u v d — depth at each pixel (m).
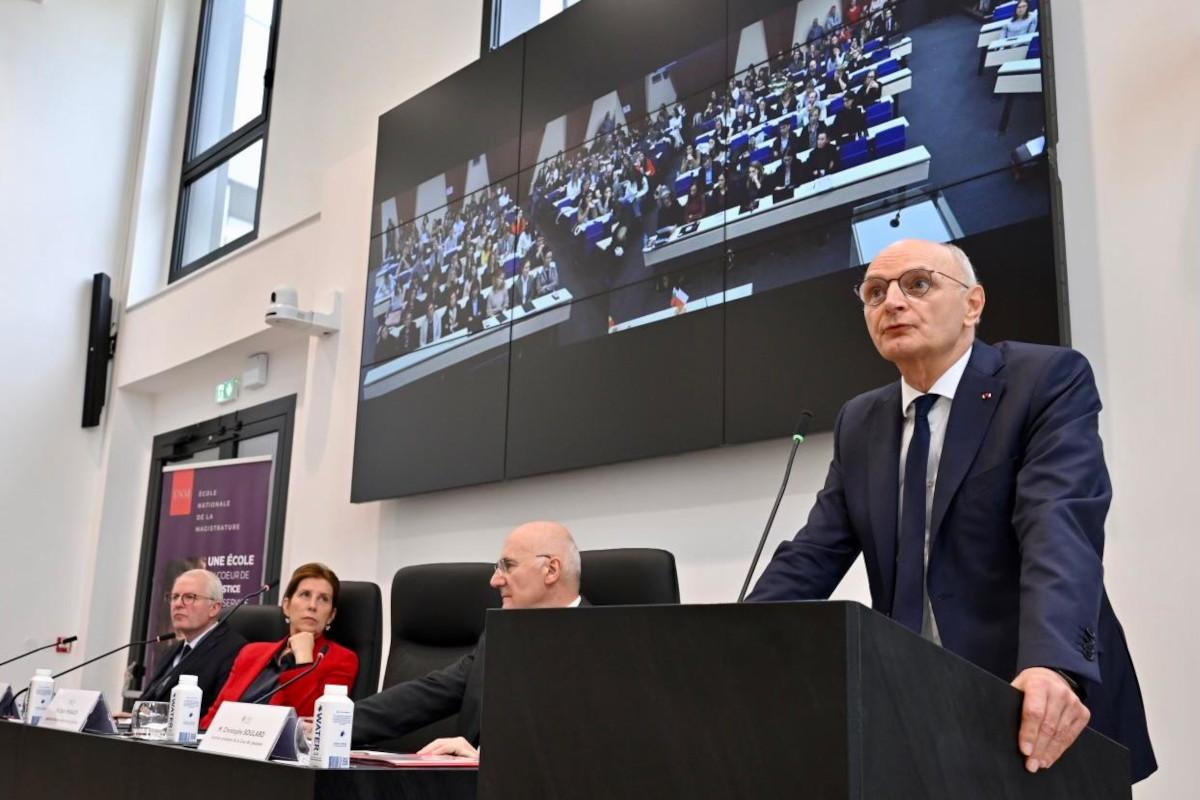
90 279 7.16
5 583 6.64
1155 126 2.64
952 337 1.67
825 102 3.24
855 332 3.03
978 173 2.85
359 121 5.55
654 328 3.58
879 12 3.16
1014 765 1.11
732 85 3.52
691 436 3.39
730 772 0.98
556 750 1.10
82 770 2.15
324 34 6.03
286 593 3.66
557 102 4.14
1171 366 2.51
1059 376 1.57
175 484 6.20
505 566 2.81
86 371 7.05
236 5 7.20
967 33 2.94
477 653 2.71
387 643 4.46
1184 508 2.43
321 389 5.07
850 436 1.78
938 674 1.03
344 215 5.23
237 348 6.10
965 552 1.55
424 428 4.38
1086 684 1.21
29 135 7.09
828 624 0.95
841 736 0.92
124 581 6.87
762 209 3.35
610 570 2.83
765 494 3.27
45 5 7.27
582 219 3.94
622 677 1.07
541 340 3.98
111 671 6.72
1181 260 2.54
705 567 3.38
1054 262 2.67
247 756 1.73
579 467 3.73
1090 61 2.78
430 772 1.59
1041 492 1.44
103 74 7.41
